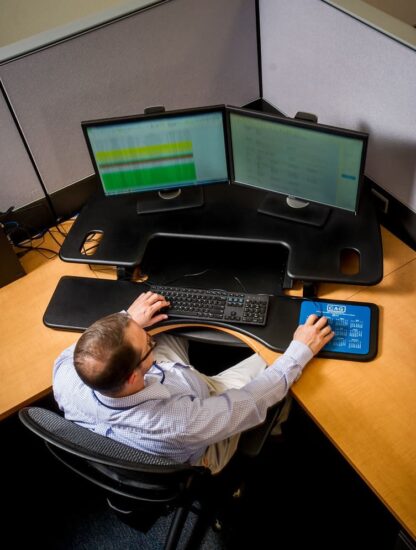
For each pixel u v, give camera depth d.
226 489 1.69
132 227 1.91
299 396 1.57
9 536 2.04
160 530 1.98
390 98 1.62
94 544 1.99
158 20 1.78
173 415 1.42
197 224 1.88
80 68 1.77
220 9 1.86
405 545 1.49
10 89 1.72
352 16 1.58
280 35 1.88
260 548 1.94
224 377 1.80
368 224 1.81
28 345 1.79
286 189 1.80
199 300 1.79
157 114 1.67
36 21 2.33
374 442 1.47
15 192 1.96
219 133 1.73
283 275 1.85
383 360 1.61
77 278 1.91
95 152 1.76
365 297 1.74
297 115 1.65
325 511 1.99
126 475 1.34
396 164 1.75
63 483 2.13
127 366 1.34
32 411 1.40
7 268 1.91
